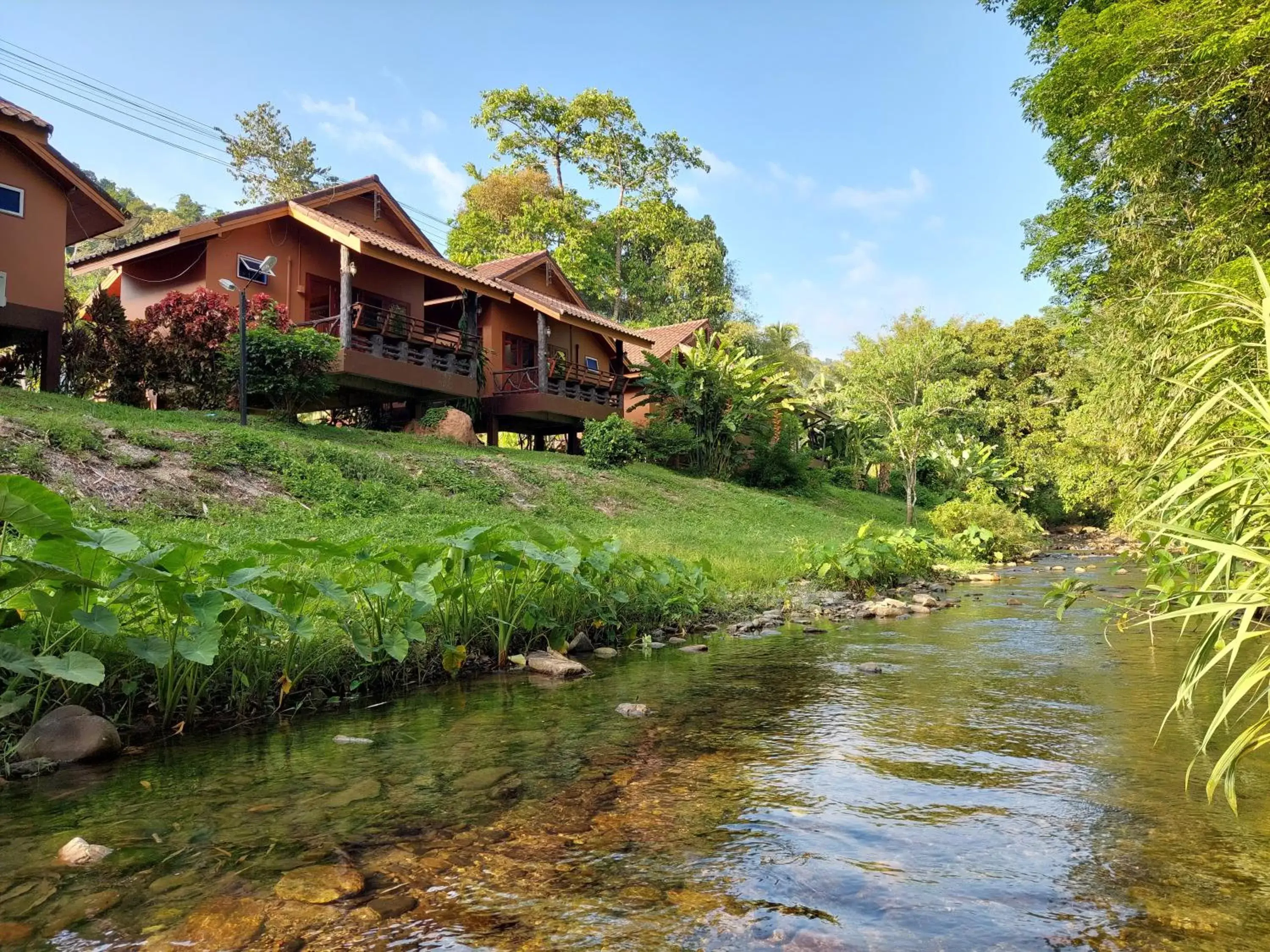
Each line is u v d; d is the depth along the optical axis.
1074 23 10.33
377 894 2.09
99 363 13.05
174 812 2.71
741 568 10.66
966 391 29.19
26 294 11.82
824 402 38.53
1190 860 2.26
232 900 2.04
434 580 5.42
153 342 13.36
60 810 2.73
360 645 4.54
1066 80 10.88
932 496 35.34
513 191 38.25
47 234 12.13
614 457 19.06
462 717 4.12
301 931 1.89
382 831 2.54
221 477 9.82
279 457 10.85
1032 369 43.50
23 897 2.06
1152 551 3.80
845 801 2.81
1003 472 36.19
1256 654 6.00
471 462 14.79
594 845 2.42
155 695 3.95
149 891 2.10
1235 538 2.45
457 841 2.46
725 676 5.26
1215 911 1.95
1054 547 26.52
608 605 6.83
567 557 5.82
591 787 2.98
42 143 11.62
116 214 13.41
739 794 2.89
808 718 4.07
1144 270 12.23
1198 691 4.68
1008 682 5.00
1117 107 10.20
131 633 3.95
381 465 12.39
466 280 17.83
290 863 2.28
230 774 3.15
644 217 39.50
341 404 17.94
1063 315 18.56
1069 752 3.41
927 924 1.91
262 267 12.05
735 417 24.06
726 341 25.80
